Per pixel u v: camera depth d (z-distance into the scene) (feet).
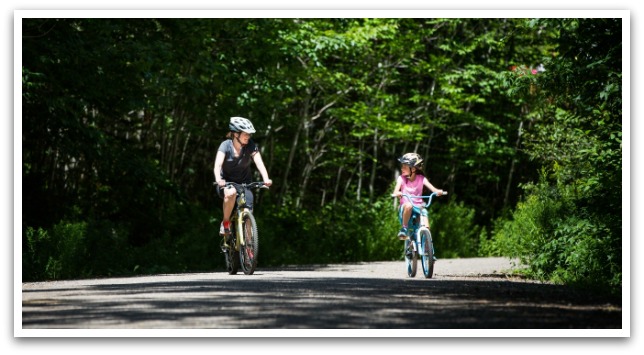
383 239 109.81
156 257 73.67
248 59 91.30
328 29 105.29
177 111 99.55
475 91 138.00
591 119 52.39
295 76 104.42
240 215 51.06
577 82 49.06
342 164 125.08
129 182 82.12
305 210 111.45
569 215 51.47
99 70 74.28
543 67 52.13
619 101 46.70
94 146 76.23
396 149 142.10
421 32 123.13
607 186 44.98
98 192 84.69
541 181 58.44
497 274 59.16
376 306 29.48
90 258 67.10
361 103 115.75
